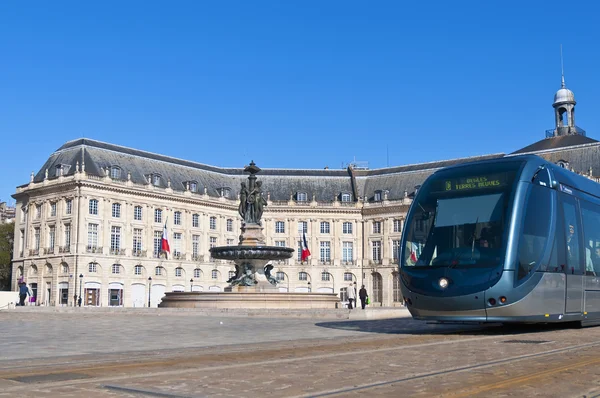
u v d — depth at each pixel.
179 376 9.19
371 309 31.34
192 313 34.25
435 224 18.72
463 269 17.69
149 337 18.16
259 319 28.95
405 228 19.31
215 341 16.59
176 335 18.92
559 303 18.88
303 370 9.84
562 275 19.02
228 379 8.91
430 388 8.18
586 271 20.47
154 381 8.73
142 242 90.25
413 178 103.44
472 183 18.73
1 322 27.56
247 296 38.12
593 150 89.00
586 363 10.72
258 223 43.41
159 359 11.77
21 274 91.06
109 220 86.94
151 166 93.81
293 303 38.44
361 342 15.49
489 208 18.06
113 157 90.06
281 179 105.50
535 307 17.89
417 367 10.23
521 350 13.06
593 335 17.48
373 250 104.56
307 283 103.31
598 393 7.87
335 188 106.56
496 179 18.45
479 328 21.53
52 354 13.19
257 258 41.25
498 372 9.62
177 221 94.50
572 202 20.20
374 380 8.86
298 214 103.88
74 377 9.12
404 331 20.23
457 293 17.58
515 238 17.50
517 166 18.58
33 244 90.25
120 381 8.72
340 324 24.55
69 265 84.00
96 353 13.36
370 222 105.00
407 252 18.97
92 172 86.19
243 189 43.47
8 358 12.36
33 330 21.64
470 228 18.09
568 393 7.83
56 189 86.94
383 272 102.62
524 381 8.73
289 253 41.94
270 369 9.97
